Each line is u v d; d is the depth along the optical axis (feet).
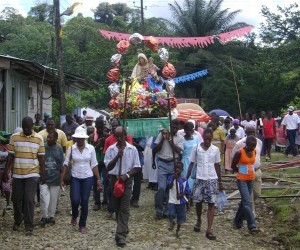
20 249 22.47
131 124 32.27
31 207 24.98
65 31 163.12
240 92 129.59
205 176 25.16
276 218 28.71
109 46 132.46
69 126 40.68
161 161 29.07
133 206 32.01
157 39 36.55
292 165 47.91
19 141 25.09
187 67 142.20
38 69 52.80
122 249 22.80
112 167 23.70
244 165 26.04
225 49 144.25
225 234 25.91
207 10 144.46
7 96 49.21
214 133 45.16
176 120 29.22
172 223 26.12
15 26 155.53
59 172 27.25
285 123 59.16
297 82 125.90
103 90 123.75
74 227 26.68
